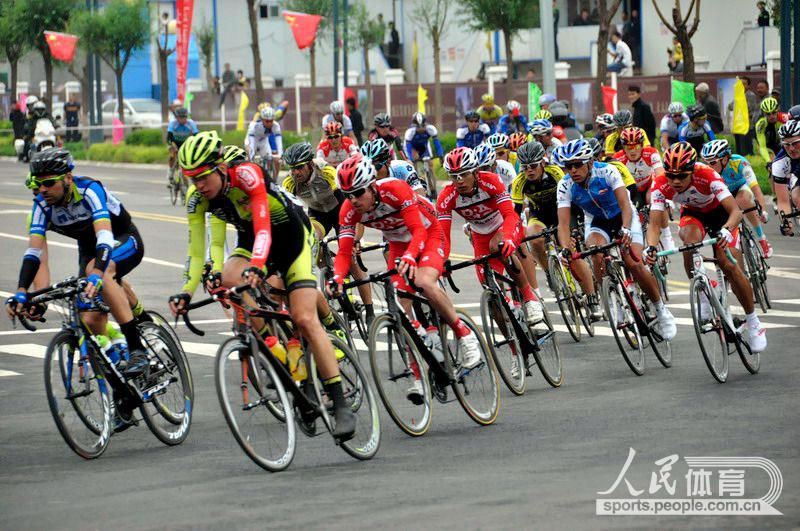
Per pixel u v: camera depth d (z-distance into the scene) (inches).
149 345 763.4
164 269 1641.2
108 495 629.9
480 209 932.6
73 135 4515.3
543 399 872.9
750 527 538.6
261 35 4972.9
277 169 2217.0
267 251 659.4
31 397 923.4
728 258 932.0
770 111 1911.9
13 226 2217.0
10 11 4579.2
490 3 3334.2
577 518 556.1
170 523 569.0
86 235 767.1
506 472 652.7
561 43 4192.9
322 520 565.0
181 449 745.6
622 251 964.6
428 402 774.5
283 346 696.4
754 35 3572.8
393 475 655.8
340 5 4178.2
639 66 3978.8
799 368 951.0
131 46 4384.8
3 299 1427.2
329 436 770.8
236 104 4001.0
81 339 720.3
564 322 1226.6
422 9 3659.0
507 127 2180.1
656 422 770.8
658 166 1366.9
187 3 3850.9
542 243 1119.0
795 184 1261.1
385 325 742.5
